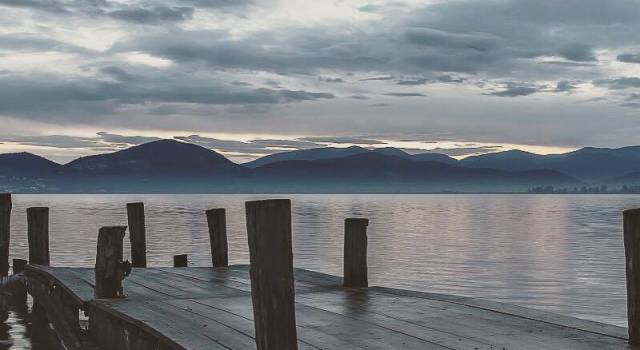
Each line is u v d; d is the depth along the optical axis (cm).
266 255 518
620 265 3447
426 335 715
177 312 855
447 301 938
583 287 2584
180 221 8081
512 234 6156
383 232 6444
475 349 650
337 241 4859
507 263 3506
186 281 1210
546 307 2117
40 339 1247
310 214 11281
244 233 5716
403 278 2836
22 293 1527
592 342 676
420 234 6112
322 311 866
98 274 998
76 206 15988
